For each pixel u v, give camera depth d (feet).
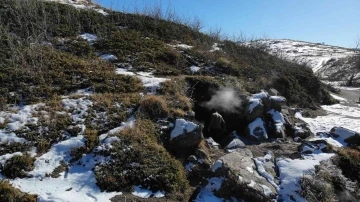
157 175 21.75
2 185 18.92
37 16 41.32
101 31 43.37
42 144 22.98
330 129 35.14
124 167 21.97
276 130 31.99
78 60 34.73
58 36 39.32
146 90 31.42
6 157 21.48
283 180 23.84
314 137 32.71
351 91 74.84
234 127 32.89
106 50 38.91
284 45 182.09
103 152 22.80
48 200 18.66
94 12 48.78
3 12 40.24
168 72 37.01
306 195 22.39
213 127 31.17
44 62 32.42
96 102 27.76
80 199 19.17
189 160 24.84
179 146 25.41
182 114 28.25
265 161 25.88
